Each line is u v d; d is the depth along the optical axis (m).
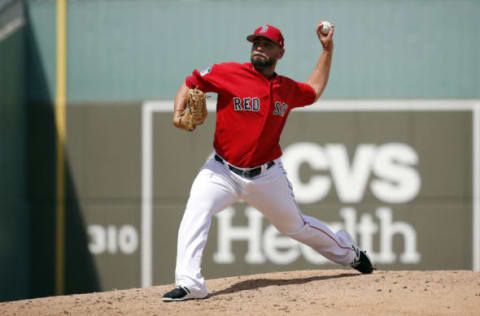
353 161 47.22
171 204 47.81
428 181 47.03
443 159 47.12
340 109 47.50
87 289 47.78
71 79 48.91
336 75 47.97
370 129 47.44
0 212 47.03
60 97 48.75
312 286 18.42
